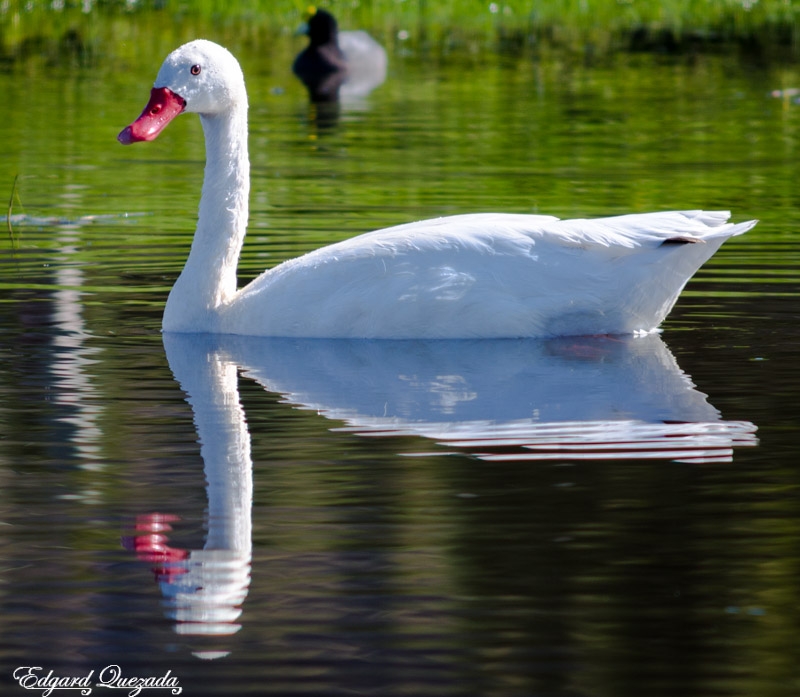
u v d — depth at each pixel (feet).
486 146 93.91
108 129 99.76
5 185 78.54
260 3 188.14
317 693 21.36
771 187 78.54
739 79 127.85
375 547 26.76
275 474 31.19
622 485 30.12
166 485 30.50
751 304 49.42
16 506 29.27
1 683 21.81
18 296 51.67
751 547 26.55
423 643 22.89
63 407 36.94
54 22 168.96
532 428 34.60
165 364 41.88
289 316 45.32
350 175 82.48
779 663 22.17
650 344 43.88
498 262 44.39
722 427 34.47
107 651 22.79
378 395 38.01
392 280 44.50
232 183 47.32
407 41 161.68
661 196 76.33
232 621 23.62
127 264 57.77
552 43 157.79
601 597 24.52
